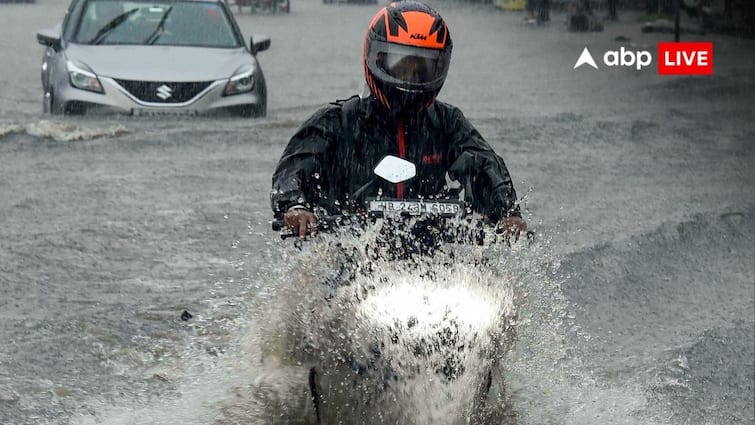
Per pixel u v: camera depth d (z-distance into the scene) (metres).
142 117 27.25
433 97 8.05
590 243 16.06
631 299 13.81
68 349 10.68
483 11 88.19
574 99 36.34
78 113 27.41
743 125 31.27
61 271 13.66
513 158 24.17
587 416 9.20
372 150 8.18
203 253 14.84
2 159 21.66
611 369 11.04
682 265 15.58
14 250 14.48
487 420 7.49
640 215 18.33
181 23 29.80
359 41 61.31
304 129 8.16
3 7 91.88
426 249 7.77
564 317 12.71
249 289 10.33
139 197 18.41
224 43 29.67
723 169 23.97
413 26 7.80
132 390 9.61
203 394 9.09
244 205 18.00
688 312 13.42
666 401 10.25
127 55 28.08
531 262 8.63
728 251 16.61
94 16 29.48
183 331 11.32
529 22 73.56
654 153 25.88
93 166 21.17
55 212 17.05
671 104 35.62
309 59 50.31
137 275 13.63
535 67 47.75
